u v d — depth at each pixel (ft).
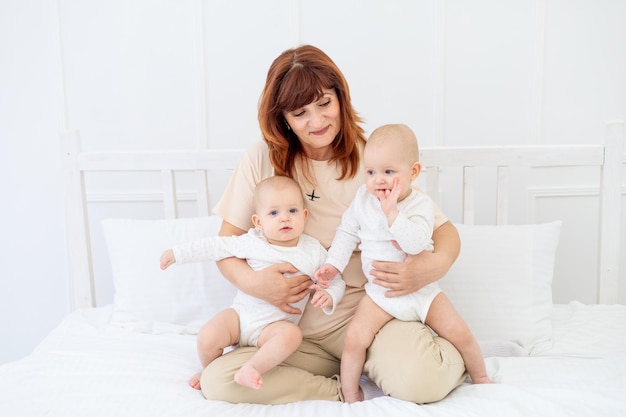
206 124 8.01
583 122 8.14
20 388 4.71
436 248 5.09
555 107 8.10
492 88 8.02
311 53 5.03
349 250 5.10
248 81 7.96
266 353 4.58
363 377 5.31
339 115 5.14
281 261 5.01
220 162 6.77
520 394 4.37
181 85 7.95
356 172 5.36
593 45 7.98
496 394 4.44
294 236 5.04
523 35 7.91
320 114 4.98
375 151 4.78
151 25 7.83
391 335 4.73
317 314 5.20
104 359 5.19
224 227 5.45
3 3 7.73
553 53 7.98
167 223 6.49
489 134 8.10
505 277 6.01
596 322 6.10
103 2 7.77
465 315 5.93
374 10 7.84
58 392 4.63
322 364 5.24
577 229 8.32
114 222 6.53
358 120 5.32
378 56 7.91
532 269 6.08
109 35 7.83
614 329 5.91
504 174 6.78
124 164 6.76
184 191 8.13
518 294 5.95
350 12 7.84
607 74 8.05
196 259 5.14
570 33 7.95
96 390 4.65
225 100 7.99
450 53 7.93
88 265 6.91
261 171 5.48
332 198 5.37
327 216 5.37
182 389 4.70
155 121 8.02
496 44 7.93
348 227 5.12
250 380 4.33
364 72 7.95
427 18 7.86
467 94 8.02
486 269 6.04
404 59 7.93
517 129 8.11
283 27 7.86
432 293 4.95
